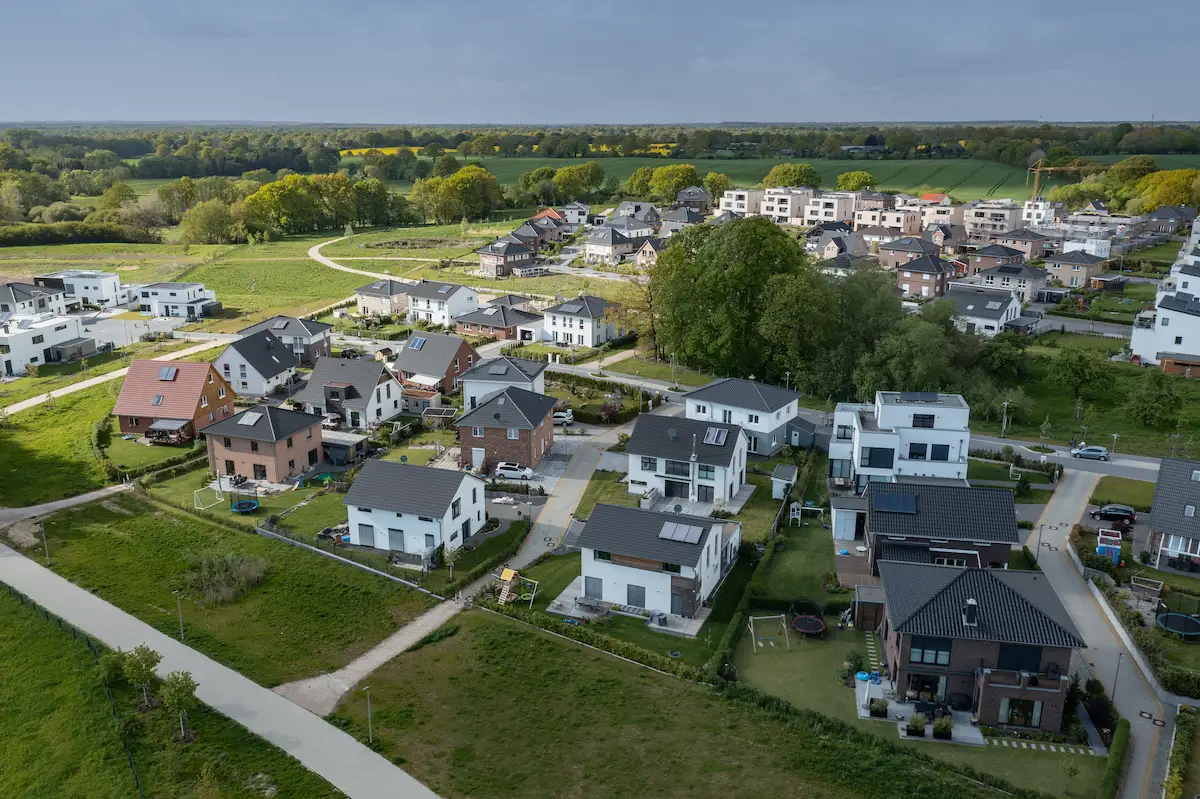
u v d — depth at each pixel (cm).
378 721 5112
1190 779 4578
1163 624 5881
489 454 8888
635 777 4634
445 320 15312
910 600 5381
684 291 11844
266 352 11656
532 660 5694
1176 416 10031
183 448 9444
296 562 6975
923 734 5012
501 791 4538
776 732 4994
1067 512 7788
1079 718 5144
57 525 7638
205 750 4847
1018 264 17025
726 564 6962
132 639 5928
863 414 8675
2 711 5288
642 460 8306
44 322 13262
